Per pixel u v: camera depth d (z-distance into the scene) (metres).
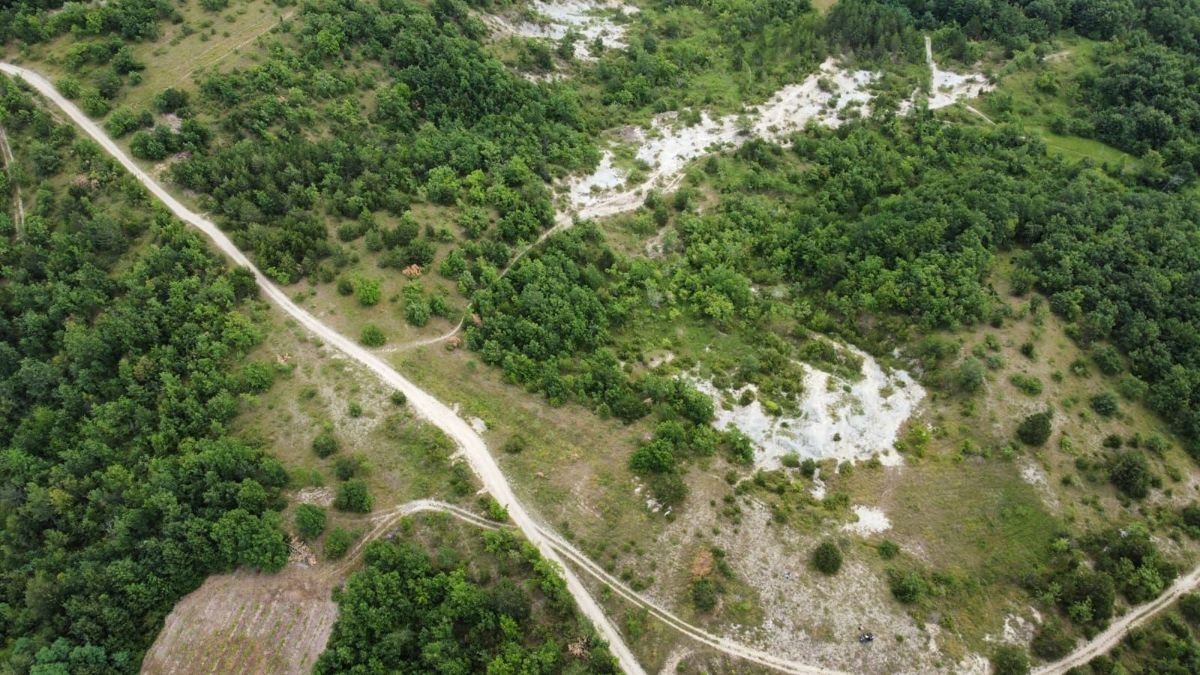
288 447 87.88
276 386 93.31
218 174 110.00
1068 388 99.88
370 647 72.75
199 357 94.12
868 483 92.25
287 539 79.75
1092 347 104.88
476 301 103.81
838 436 97.12
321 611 76.12
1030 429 91.88
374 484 85.06
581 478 88.50
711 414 98.00
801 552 84.19
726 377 105.25
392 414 91.25
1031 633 80.06
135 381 91.44
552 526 84.31
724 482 90.25
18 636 77.25
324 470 85.94
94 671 73.69
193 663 75.06
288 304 102.75
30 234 102.56
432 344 100.19
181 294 97.50
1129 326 105.50
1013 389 98.31
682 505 86.56
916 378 103.31
